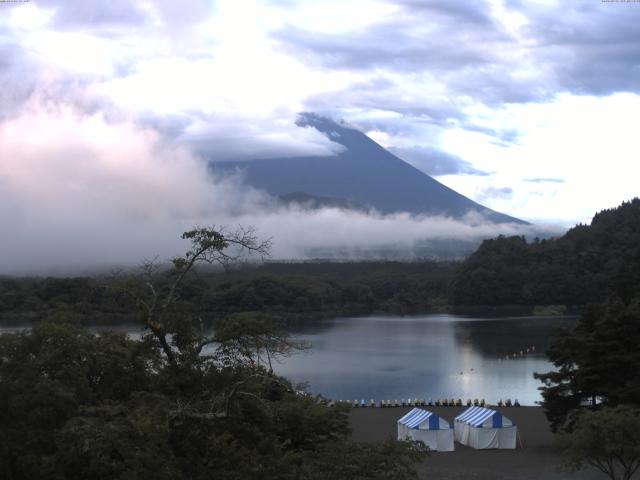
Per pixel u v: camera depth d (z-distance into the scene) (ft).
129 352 136.87
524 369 495.82
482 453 231.09
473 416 246.88
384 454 113.70
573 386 238.48
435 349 618.44
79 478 123.34
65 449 119.44
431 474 203.10
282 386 156.56
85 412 130.62
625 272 451.53
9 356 153.48
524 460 220.43
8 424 133.08
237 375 115.85
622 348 231.30
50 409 135.64
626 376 233.14
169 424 106.32
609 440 168.86
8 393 133.90
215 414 105.50
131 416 111.86
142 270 133.90
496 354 582.35
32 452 130.72
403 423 245.45
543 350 603.67
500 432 236.84
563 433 189.37
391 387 422.00
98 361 156.76
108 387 153.28
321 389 413.39
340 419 175.42
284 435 148.97
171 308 120.47
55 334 158.10
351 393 399.24
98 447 107.65
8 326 655.35
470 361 539.70
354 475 110.42
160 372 124.26
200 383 116.88
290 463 113.70
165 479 97.60
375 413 309.01
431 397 384.27
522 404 359.87
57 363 151.64
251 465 106.42
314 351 601.21
